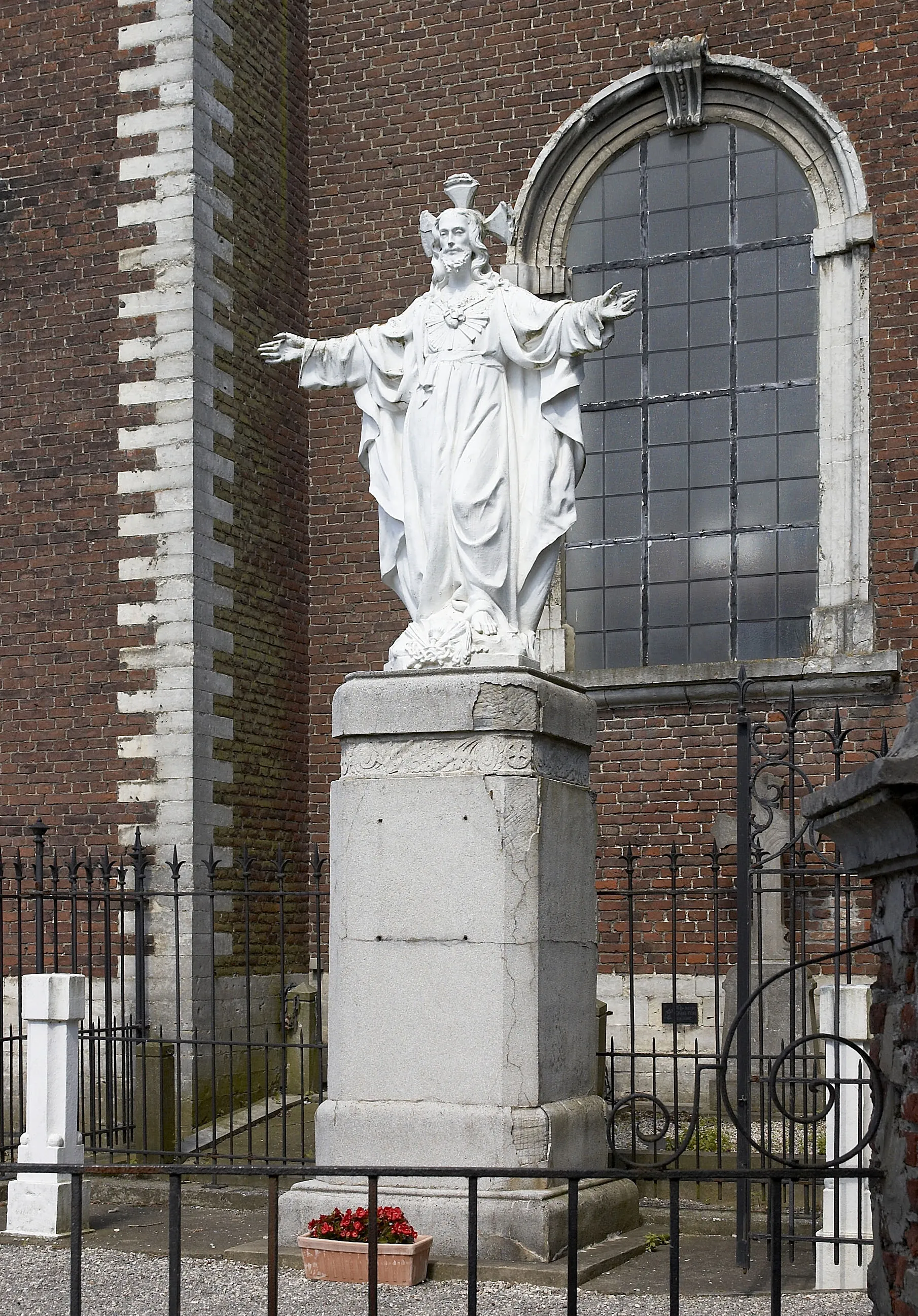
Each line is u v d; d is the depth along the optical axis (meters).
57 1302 7.29
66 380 14.37
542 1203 7.68
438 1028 7.95
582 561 15.60
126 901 13.50
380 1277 7.38
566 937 8.34
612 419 15.58
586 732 8.77
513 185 15.79
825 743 14.15
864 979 13.00
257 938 14.42
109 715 13.89
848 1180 7.68
